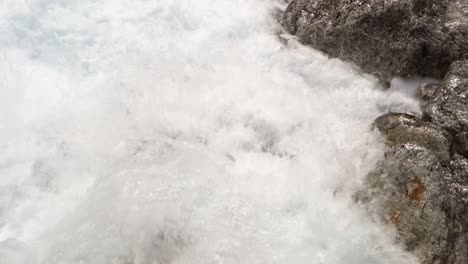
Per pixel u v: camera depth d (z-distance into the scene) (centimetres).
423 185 559
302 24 848
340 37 796
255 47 835
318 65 805
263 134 706
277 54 823
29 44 768
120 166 624
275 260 524
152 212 554
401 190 573
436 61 778
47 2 838
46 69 736
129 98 722
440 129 637
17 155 630
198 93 741
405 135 633
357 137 680
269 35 864
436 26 780
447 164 603
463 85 689
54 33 795
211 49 820
